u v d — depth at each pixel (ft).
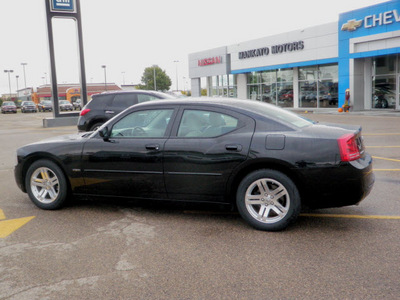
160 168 15.15
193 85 131.54
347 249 12.23
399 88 74.02
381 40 72.54
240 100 16.02
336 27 81.66
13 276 10.93
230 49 113.39
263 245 12.76
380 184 20.17
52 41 68.85
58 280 10.64
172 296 9.68
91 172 16.34
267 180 13.79
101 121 36.32
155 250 12.59
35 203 17.49
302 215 15.80
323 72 88.79
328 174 13.07
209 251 12.39
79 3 70.28
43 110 175.83
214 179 14.42
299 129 13.85
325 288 9.84
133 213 16.65
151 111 15.97
